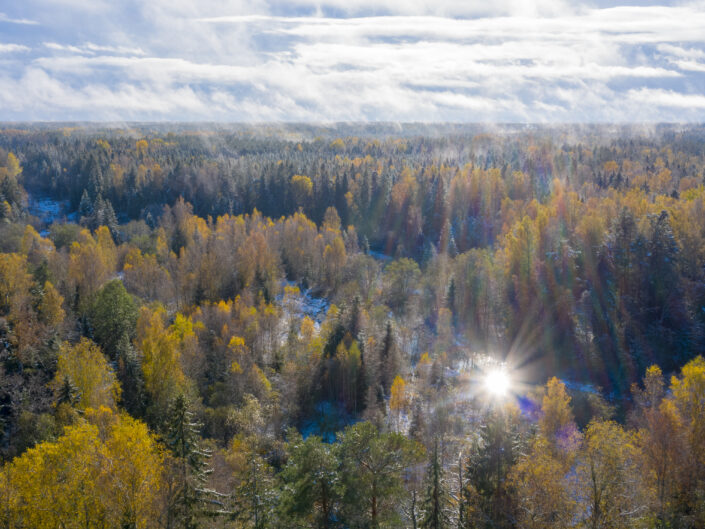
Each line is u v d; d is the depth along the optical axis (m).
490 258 122.50
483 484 39.66
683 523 36.25
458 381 85.88
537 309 102.12
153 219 174.25
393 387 71.88
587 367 90.62
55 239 137.50
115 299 79.75
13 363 62.72
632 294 96.56
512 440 42.56
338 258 129.75
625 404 80.44
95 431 39.12
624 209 103.81
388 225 172.88
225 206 186.62
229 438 61.19
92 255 104.50
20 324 67.06
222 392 70.44
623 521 33.09
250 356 80.56
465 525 37.41
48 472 35.06
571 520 33.69
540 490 34.53
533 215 144.38
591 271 103.00
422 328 105.38
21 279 78.62
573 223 122.50
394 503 37.97
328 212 171.38
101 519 33.91
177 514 36.97
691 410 43.09
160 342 67.88
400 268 120.31
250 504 37.53
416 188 176.75
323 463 36.56
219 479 46.06
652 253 96.00
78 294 89.06
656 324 91.75
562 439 52.91
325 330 93.50
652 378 63.06
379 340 87.31
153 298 109.44
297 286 130.25
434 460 38.12
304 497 35.72
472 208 168.75
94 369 58.78
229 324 90.81
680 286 93.75
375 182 185.75
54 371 63.56
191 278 110.56
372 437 38.59
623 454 35.41
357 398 76.62
